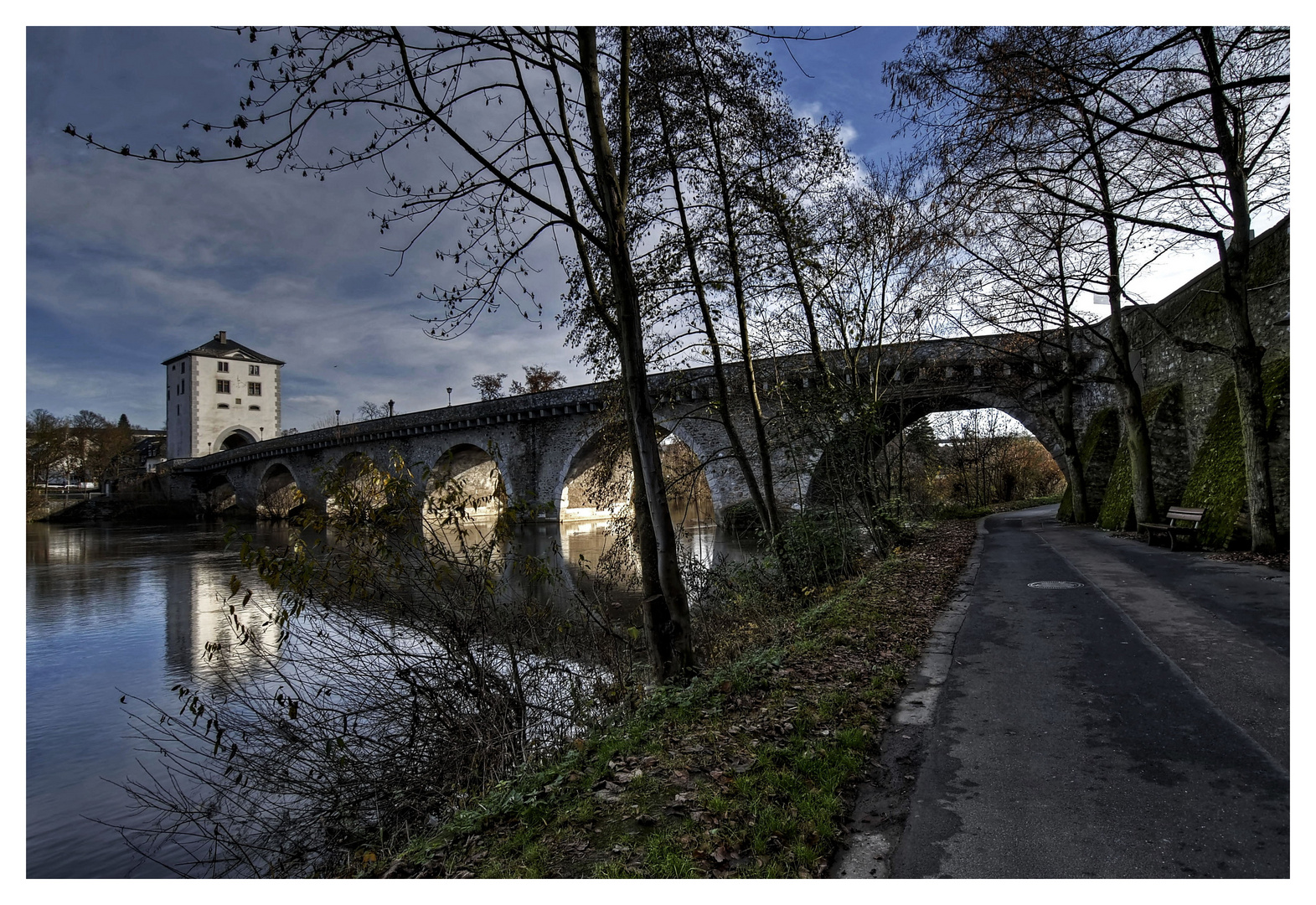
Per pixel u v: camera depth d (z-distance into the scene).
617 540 11.84
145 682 12.30
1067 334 21.27
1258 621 7.22
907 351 20.11
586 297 10.70
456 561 6.65
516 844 3.69
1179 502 18.19
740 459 12.47
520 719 6.36
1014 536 19.19
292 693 8.81
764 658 6.77
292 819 5.81
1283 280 11.23
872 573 12.20
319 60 5.65
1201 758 4.12
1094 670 5.95
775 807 3.64
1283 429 12.60
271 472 65.00
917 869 3.12
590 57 7.36
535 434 43.47
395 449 6.71
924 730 4.82
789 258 12.42
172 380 88.81
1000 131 10.05
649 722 5.46
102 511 71.19
